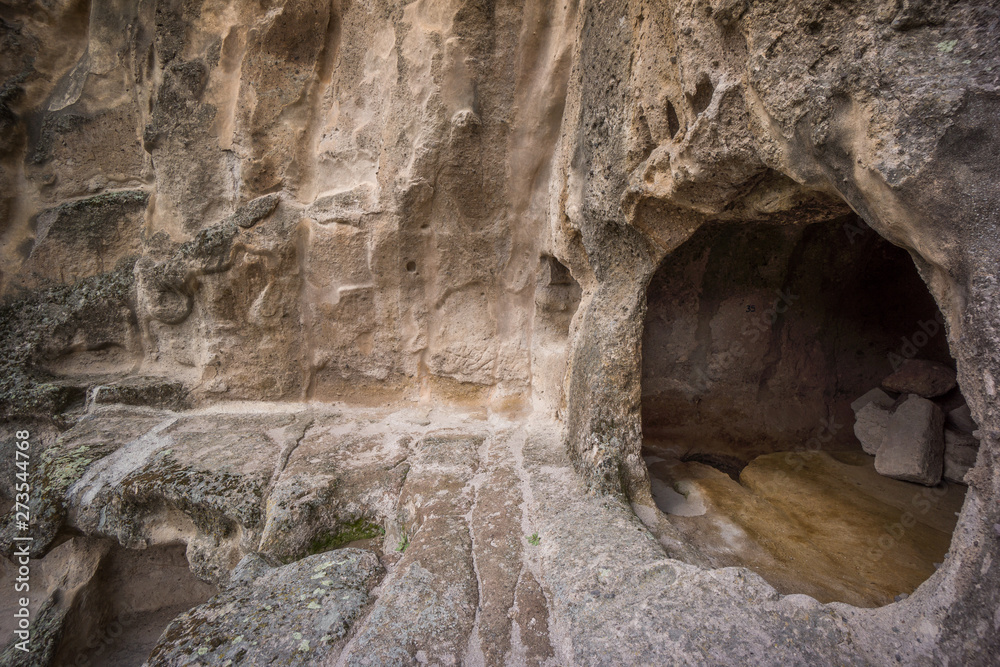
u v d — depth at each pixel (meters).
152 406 3.12
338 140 2.92
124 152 3.50
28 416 3.05
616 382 1.98
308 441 2.72
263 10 2.88
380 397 3.21
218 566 2.33
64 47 3.65
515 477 2.17
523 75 2.62
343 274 3.02
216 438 2.77
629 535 1.62
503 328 3.06
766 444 2.96
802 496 2.23
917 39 0.98
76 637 2.98
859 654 1.07
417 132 2.67
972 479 1.02
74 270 3.49
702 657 1.11
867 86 1.03
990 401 0.94
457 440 2.65
